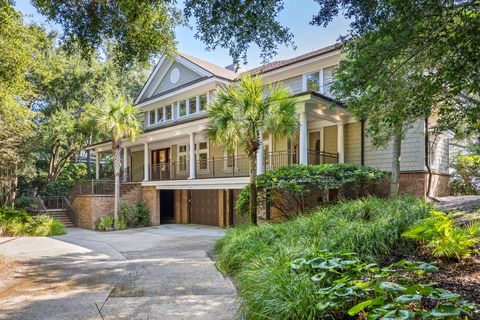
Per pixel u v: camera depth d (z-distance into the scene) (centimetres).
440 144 1358
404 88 535
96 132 2103
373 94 559
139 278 620
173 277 619
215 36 516
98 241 1155
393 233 536
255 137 878
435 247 470
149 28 620
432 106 544
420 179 1145
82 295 523
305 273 392
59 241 1156
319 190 1083
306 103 1088
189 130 1523
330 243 523
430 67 486
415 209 628
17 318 431
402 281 354
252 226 834
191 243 1078
